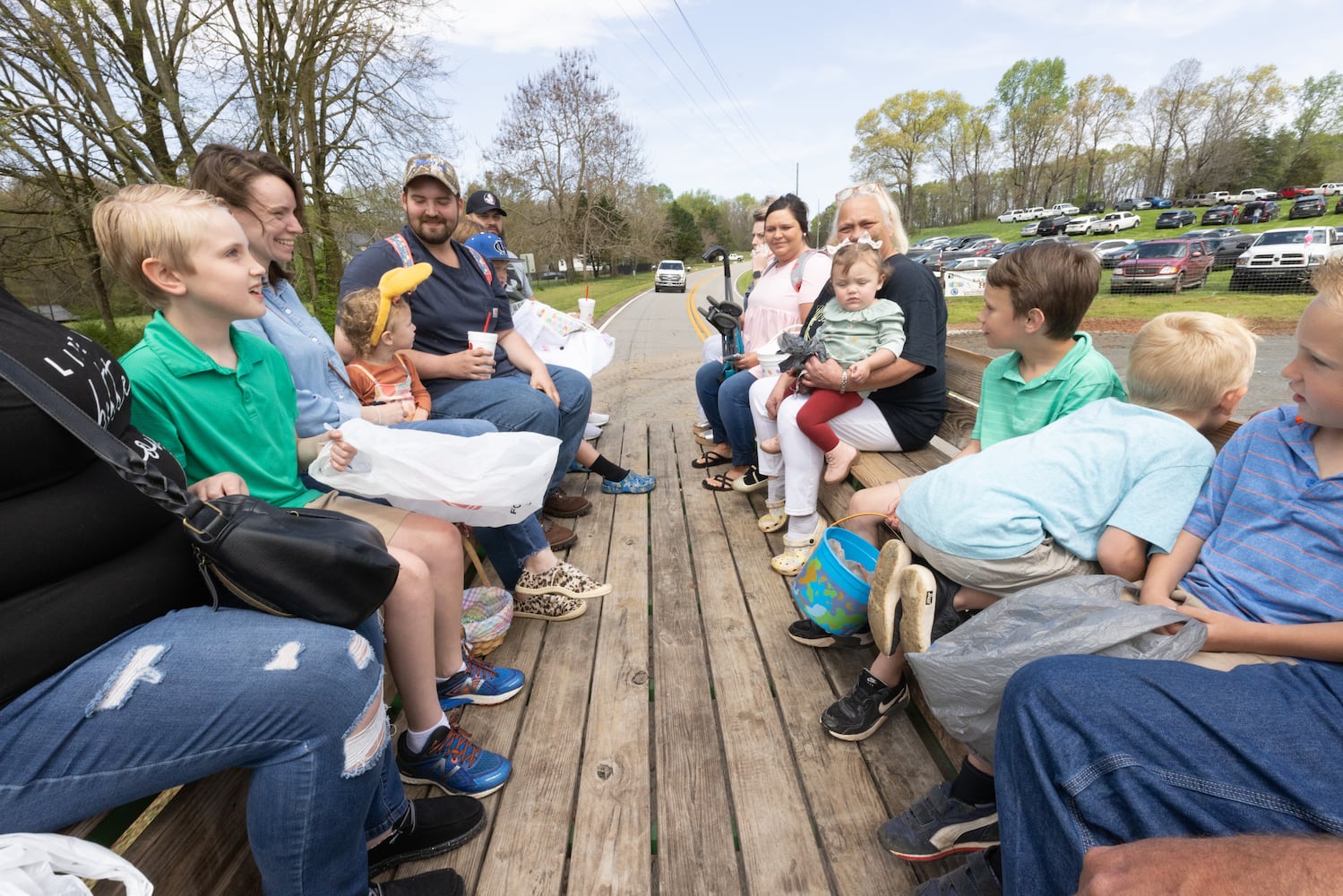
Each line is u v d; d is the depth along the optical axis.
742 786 1.83
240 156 2.14
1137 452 1.57
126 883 0.90
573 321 4.14
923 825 1.56
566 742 1.99
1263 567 1.35
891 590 1.67
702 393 4.27
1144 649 1.23
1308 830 0.90
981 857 1.40
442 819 1.63
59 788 0.97
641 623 2.62
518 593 2.63
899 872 1.57
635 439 5.17
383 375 2.63
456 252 3.14
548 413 2.93
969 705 1.39
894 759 1.91
